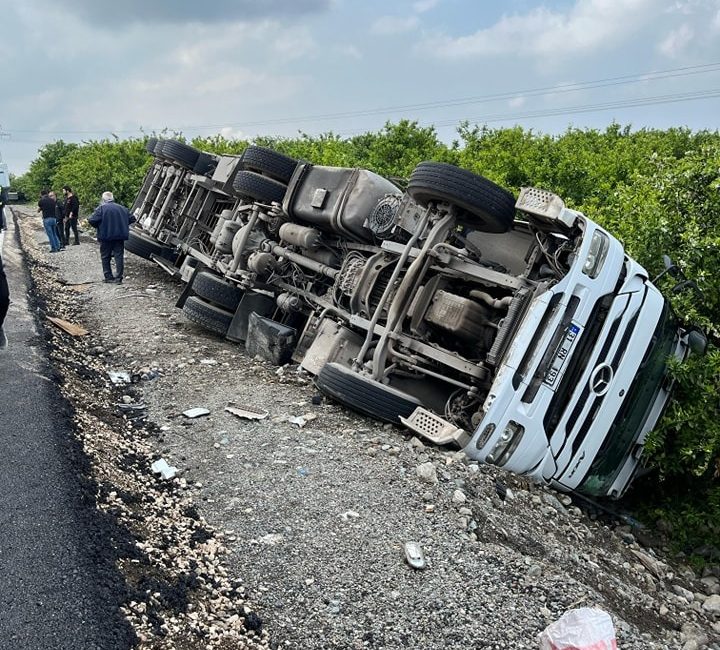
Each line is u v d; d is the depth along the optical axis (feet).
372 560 13.33
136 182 78.33
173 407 20.92
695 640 14.97
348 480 16.02
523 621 12.41
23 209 135.64
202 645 10.59
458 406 19.97
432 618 12.05
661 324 20.68
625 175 42.70
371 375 20.76
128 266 47.09
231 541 13.71
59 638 9.75
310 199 26.66
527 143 45.75
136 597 11.12
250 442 17.97
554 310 18.10
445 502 15.58
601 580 15.60
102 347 27.55
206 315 28.89
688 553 21.57
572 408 18.75
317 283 27.55
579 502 21.54
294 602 12.12
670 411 21.56
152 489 15.76
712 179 24.84
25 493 13.12
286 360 25.79
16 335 24.20
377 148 54.60
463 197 19.49
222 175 35.60
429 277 21.76
